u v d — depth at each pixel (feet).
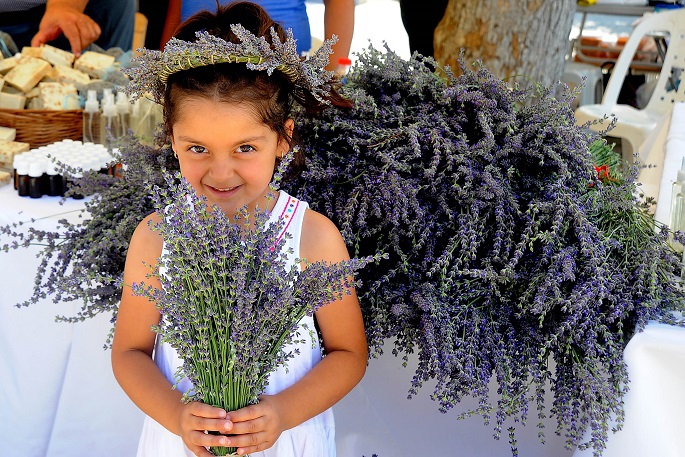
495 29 10.87
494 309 4.54
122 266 5.01
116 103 7.30
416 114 4.99
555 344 4.35
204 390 3.67
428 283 4.45
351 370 4.29
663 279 4.62
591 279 4.26
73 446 6.16
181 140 3.87
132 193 5.19
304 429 4.31
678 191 5.05
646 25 13.12
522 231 4.61
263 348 3.55
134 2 10.15
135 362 4.25
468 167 4.54
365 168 4.78
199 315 3.56
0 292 6.04
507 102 4.90
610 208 4.76
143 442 4.46
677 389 4.19
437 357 4.16
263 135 3.86
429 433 5.42
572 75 15.90
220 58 3.75
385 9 23.80
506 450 5.25
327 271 3.56
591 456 4.36
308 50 9.03
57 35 8.56
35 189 6.38
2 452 6.23
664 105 13.21
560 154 4.68
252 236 3.49
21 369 6.11
